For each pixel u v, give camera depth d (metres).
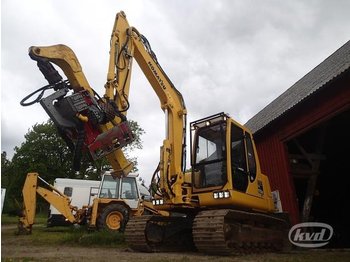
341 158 15.24
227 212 7.21
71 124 7.14
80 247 8.73
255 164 8.95
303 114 11.45
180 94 9.10
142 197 14.48
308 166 12.67
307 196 12.16
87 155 7.43
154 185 8.50
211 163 8.21
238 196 7.77
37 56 7.18
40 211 41.47
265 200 9.12
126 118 7.87
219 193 7.69
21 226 12.98
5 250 7.60
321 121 10.76
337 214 16.12
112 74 8.08
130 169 7.83
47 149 51.66
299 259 6.75
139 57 8.84
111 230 11.58
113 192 14.27
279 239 9.20
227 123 8.18
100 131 7.48
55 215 17.17
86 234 10.23
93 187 19.00
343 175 16.11
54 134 51.38
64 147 51.53
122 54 8.37
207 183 8.17
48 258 6.12
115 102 7.98
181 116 8.91
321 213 16.03
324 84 10.23
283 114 11.95
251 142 9.10
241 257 6.89
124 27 8.66
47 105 7.00
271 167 12.91
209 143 8.46
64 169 50.94
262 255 7.52
